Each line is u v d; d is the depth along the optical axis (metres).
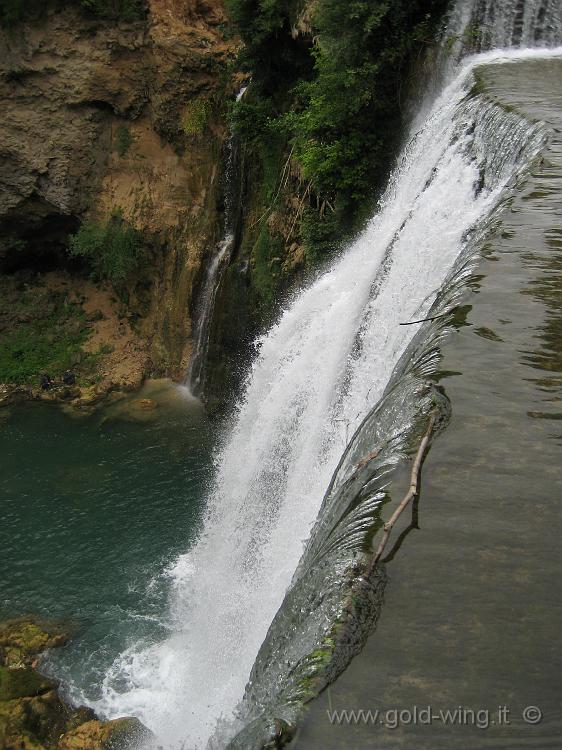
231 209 29.42
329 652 4.66
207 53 29.44
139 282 32.12
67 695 17.02
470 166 15.09
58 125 31.59
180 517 22.61
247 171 27.66
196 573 19.95
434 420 6.55
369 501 5.91
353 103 20.59
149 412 28.69
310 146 22.02
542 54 20.02
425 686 4.39
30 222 33.94
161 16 29.75
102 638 18.52
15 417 28.83
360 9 19.97
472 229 11.73
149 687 17.09
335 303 17.72
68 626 18.95
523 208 10.67
